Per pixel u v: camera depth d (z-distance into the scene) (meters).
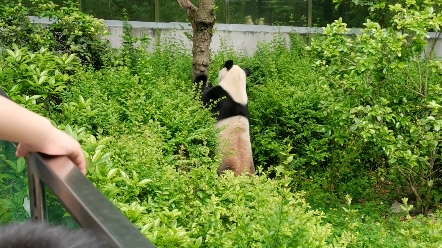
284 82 10.20
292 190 8.16
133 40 10.85
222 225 4.27
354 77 7.09
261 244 3.64
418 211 7.87
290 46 13.40
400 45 6.65
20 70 4.59
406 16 6.82
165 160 4.89
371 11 8.21
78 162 1.21
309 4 13.87
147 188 4.11
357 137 8.00
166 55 11.09
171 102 6.77
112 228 0.79
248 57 12.88
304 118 8.87
